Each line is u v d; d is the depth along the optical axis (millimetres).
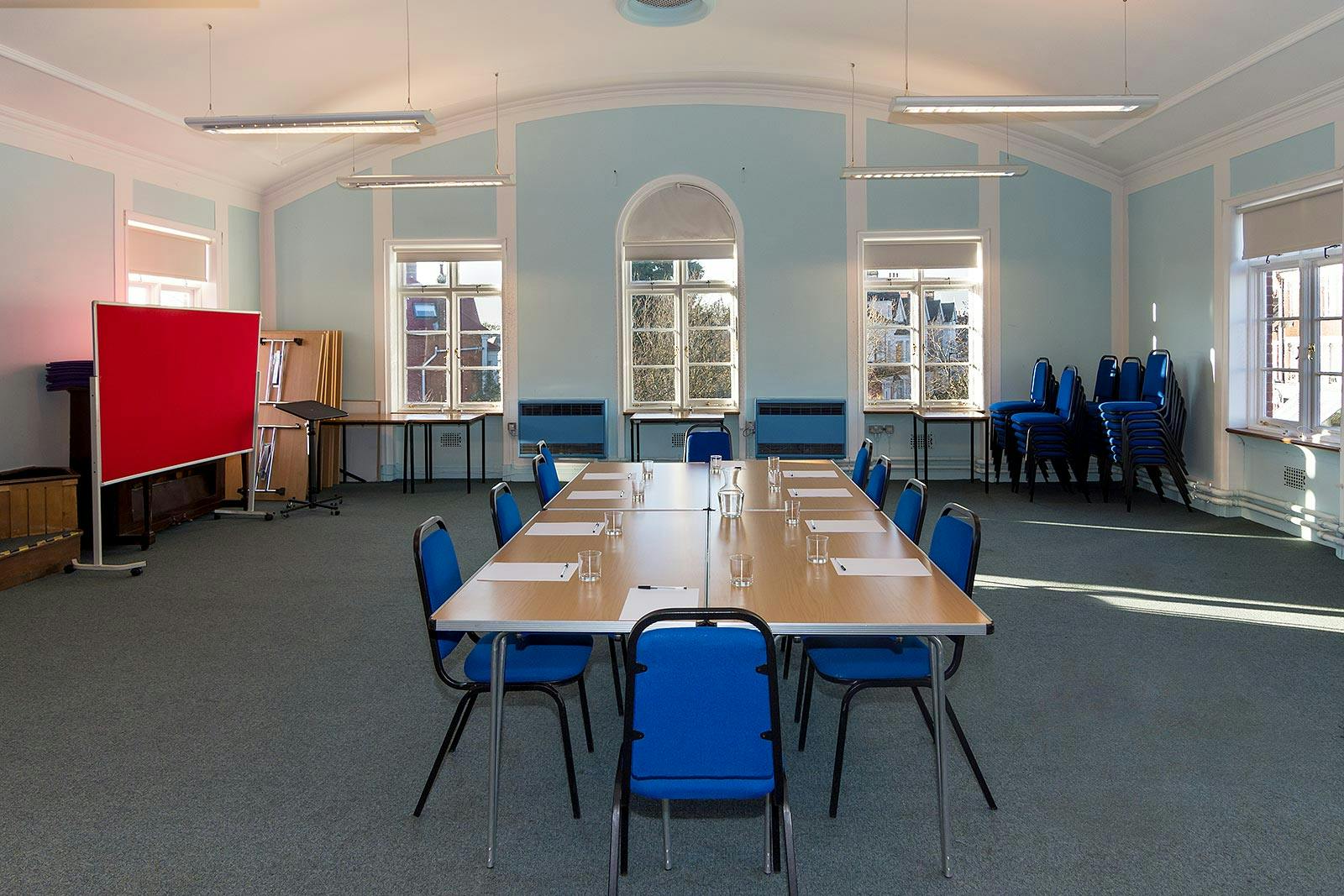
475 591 2682
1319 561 5727
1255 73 6062
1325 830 2590
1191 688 3650
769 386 9305
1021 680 3754
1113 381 8219
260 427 8594
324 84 7430
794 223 9172
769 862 2418
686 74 8711
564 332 9367
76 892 2336
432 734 3318
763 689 1998
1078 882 2355
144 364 6133
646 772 2039
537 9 6727
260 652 4191
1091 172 8984
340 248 9445
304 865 2465
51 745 3217
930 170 7555
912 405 9492
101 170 7078
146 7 5465
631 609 2482
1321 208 6129
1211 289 7379
